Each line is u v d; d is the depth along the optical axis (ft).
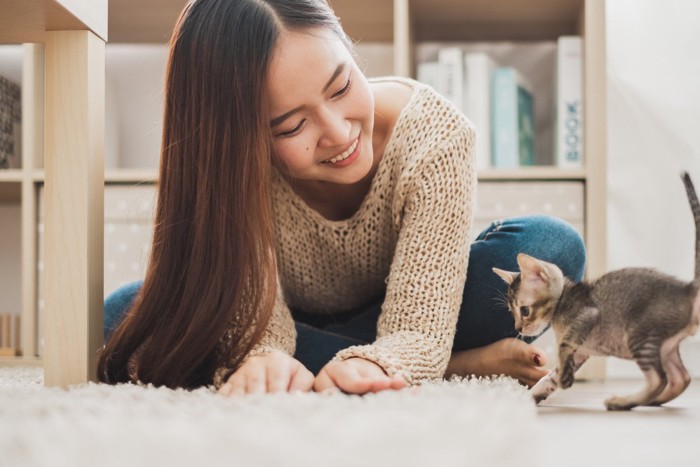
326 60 3.15
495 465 1.65
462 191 3.66
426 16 7.14
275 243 4.10
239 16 3.20
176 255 3.39
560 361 2.82
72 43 3.34
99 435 1.66
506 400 2.15
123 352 3.46
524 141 7.07
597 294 2.77
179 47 3.34
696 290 2.68
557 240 3.98
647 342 2.74
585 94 6.17
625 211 7.14
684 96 7.03
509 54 7.80
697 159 7.01
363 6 6.89
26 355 6.62
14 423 1.93
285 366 3.00
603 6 6.13
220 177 3.22
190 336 3.27
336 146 3.27
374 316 4.48
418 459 1.53
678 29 7.03
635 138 7.11
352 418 1.83
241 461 1.46
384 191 3.90
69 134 3.33
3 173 6.66
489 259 4.00
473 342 4.11
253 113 3.16
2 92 7.23
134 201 6.25
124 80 7.87
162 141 3.44
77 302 3.32
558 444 2.19
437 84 6.75
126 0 6.92
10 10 3.11
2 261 7.84
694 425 2.54
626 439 2.28
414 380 3.08
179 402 2.32
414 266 3.51
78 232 3.32
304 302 4.49
